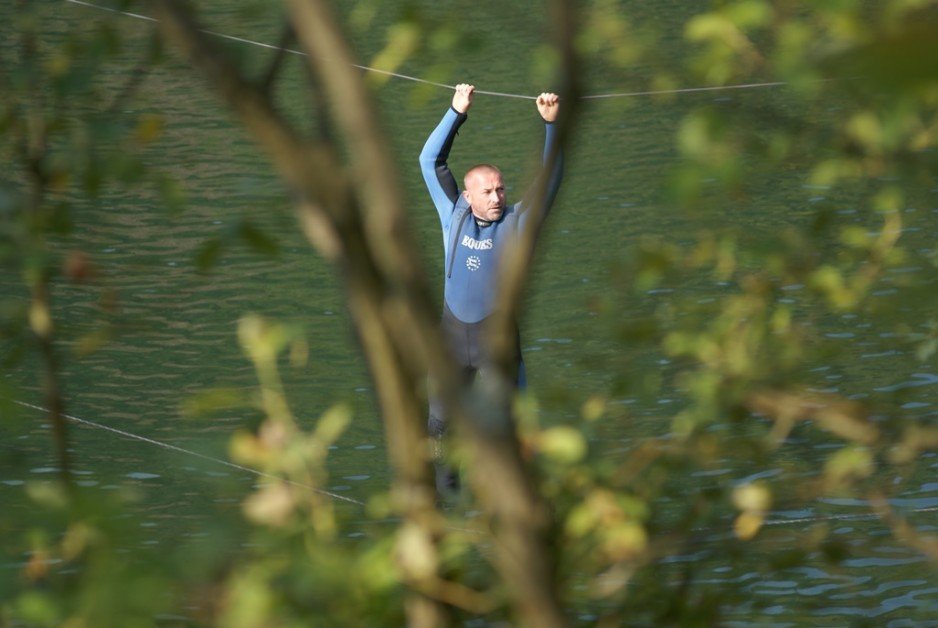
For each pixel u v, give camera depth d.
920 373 36.75
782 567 14.48
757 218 54.50
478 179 34.47
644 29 8.88
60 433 10.80
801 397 13.58
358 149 5.09
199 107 77.75
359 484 32.53
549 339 42.88
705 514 13.54
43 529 7.84
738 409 13.48
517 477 6.02
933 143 9.73
